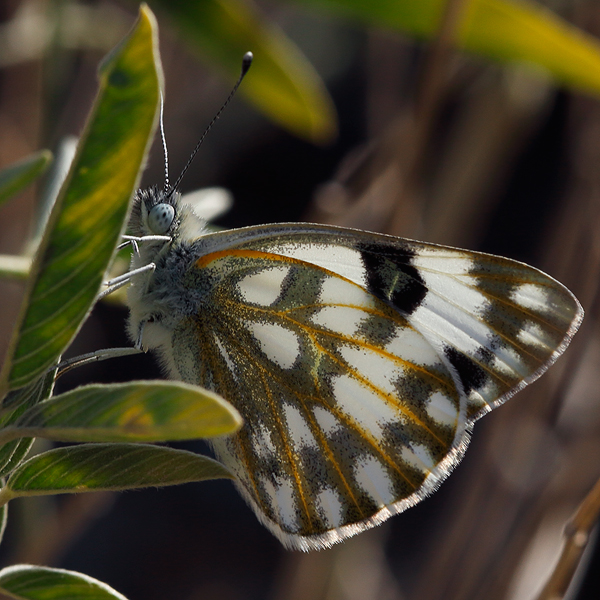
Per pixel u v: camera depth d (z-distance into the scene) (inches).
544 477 13.0
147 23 8.8
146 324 12.3
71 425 9.6
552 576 12.0
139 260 12.2
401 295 12.3
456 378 12.2
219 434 9.1
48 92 12.7
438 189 13.3
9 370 10.0
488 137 13.2
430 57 12.6
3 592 11.4
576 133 13.2
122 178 9.3
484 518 13.0
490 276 12.2
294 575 13.2
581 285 13.0
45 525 12.8
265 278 12.3
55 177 12.1
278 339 12.3
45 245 9.5
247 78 12.7
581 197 13.0
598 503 12.0
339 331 12.3
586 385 13.1
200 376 12.3
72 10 12.7
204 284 12.3
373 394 12.3
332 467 12.3
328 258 12.3
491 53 12.6
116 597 11.4
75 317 9.9
